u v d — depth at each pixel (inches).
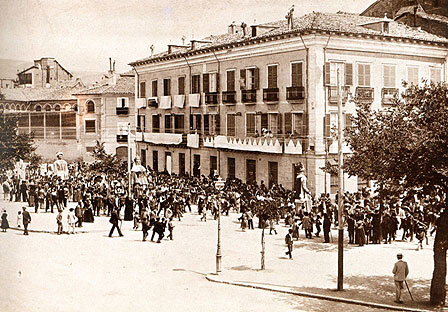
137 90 2586.1
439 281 772.6
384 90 1776.6
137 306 771.4
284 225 1451.8
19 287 887.7
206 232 1349.7
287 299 810.8
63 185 1761.8
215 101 2094.0
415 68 1849.2
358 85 1745.8
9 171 1947.6
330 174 1673.2
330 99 1696.6
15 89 2532.0
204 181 1919.3
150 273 979.9
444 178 788.0
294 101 1747.0
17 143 1824.6
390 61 1798.7
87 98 2600.9
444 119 774.5
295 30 1692.9
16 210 1627.7
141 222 1365.7
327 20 1772.9
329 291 850.8
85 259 1076.5
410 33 1860.2
